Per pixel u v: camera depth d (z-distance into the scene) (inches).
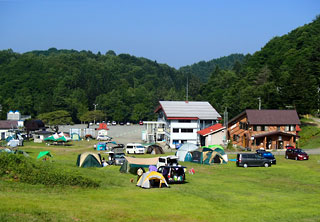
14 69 6446.9
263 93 3122.5
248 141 2214.6
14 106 5088.6
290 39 4916.3
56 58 7741.1
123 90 6161.4
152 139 2915.8
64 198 687.1
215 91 4788.4
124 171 1196.5
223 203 747.4
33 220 519.2
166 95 6151.6
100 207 641.0
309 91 2682.1
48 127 3695.9
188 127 2674.7
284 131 2198.6
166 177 986.1
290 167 1425.9
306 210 705.6
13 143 2330.2
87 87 6117.1
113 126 4729.3
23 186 740.0
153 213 633.6
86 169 1173.7
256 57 5054.1
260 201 783.7
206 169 1373.0
